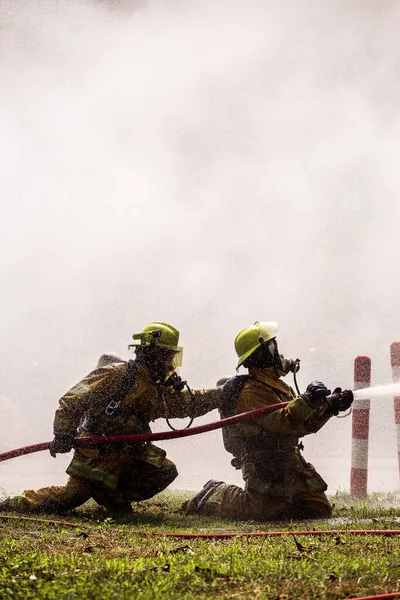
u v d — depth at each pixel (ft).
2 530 29.09
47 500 35.01
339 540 26.45
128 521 34.17
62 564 22.11
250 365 36.37
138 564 22.02
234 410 36.29
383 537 27.53
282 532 29.25
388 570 21.53
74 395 34.40
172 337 35.17
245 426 35.55
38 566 21.77
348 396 34.73
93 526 30.96
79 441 34.60
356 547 25.40
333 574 21.03
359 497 46.44
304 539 27.30
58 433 34.32
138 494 36.37
